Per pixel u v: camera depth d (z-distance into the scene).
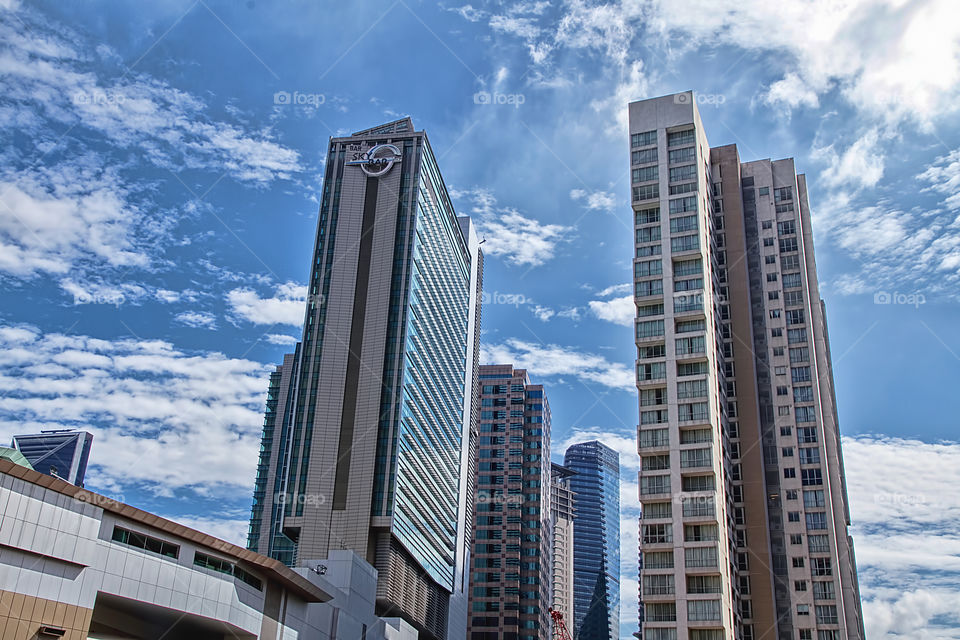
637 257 132.50
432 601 179.00
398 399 157.75
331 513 149.75
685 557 113.06
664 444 120.00
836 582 135.25
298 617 97.69
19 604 65.50
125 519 76.31
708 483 116.75
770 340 153.50
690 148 136.88
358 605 115.44
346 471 153.25
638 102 143.12
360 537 147.00
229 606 84.75
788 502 142.38
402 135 181.50
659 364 124.69
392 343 162.38
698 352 123.44
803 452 144.75
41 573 67.75
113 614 79.88
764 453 146.50
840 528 147.88
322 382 160.75
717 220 158.25
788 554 139.00
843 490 161.75
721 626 108.19
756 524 138.00
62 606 68.69
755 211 163.12
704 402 120.44
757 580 134.75
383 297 166.12
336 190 177.50
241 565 88.12
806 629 133.62
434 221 186.75
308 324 166.50
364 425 156.38
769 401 149.38
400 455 154.25
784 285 156.50
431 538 175.75
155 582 77.44
